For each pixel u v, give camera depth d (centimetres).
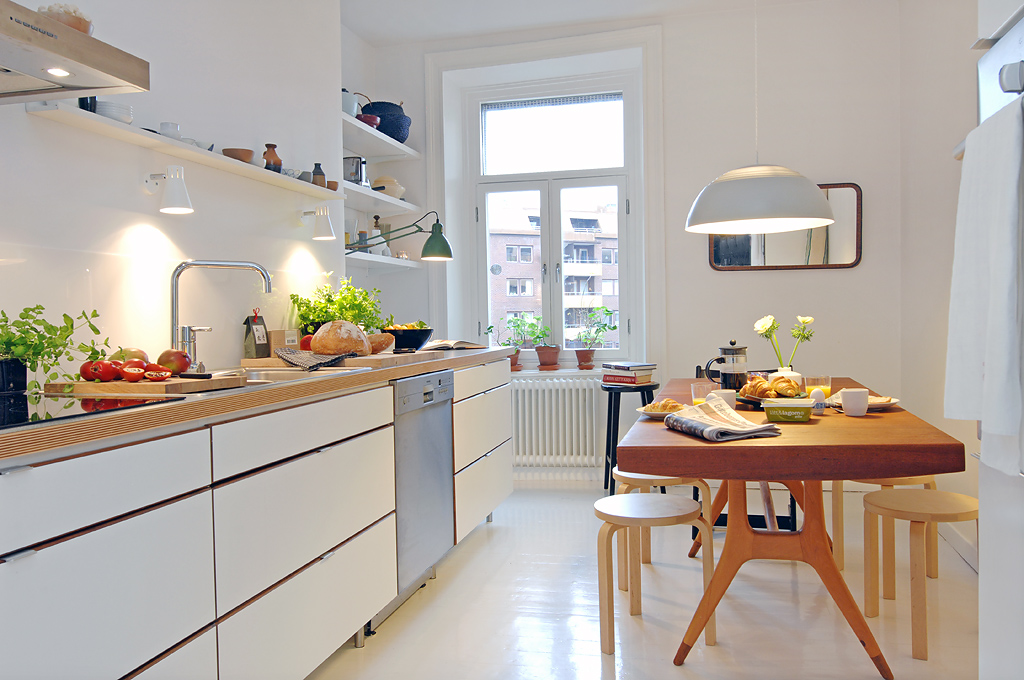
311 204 331
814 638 233
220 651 160
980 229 151
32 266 187
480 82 490
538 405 460
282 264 307
